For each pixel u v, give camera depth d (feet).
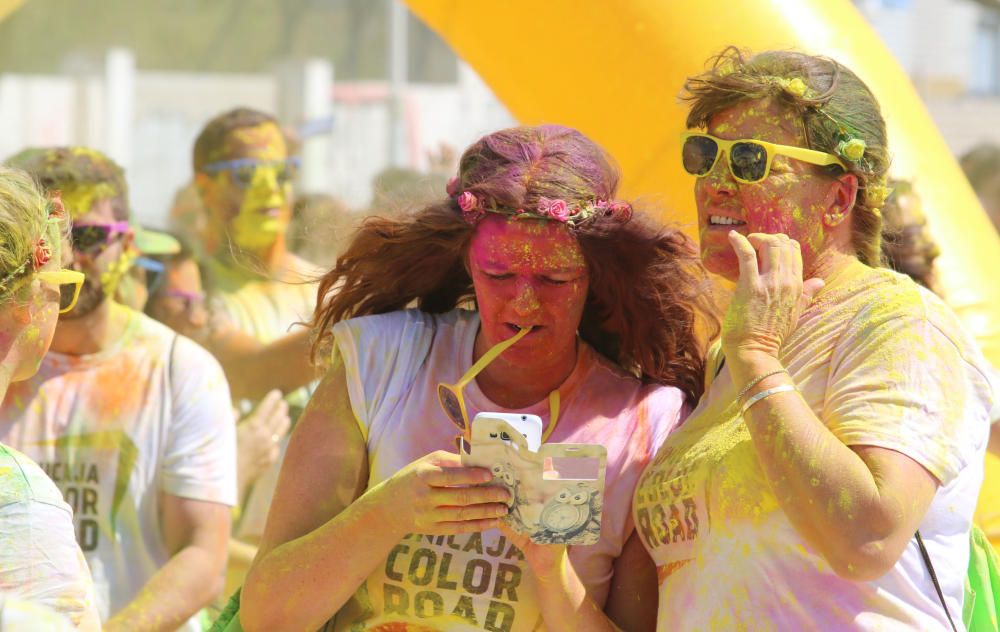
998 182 46.26
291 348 33.99
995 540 28.07
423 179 22.52
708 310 20.72
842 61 29.58
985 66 126.21
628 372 20.84
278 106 134.62
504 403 19.71
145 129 140.87
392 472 19.20
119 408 27.27
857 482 15.55
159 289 34.12
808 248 17.98
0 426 26.84
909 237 28.60
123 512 27.04
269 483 33.09
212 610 30.30
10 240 16.93
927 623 16.60
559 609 18.19
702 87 18.49
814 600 16.53
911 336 16.60
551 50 29.78
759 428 16.25
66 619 14.33
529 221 18.57
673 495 18.11
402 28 140.26
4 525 15.92
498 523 17.43
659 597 18.72
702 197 18.65
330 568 18.17
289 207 37.40
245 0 149.07
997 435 28.04
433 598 18.84
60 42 146.82
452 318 20.61
